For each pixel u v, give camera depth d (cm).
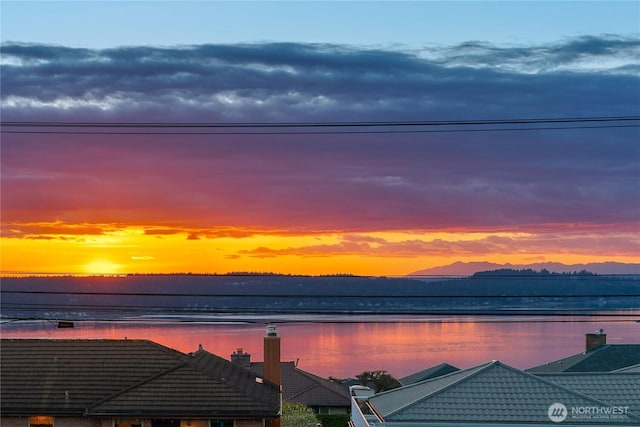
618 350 8138
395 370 15112
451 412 3947
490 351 17125
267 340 6022
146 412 4778
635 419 3891
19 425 4853
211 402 4869
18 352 5412
